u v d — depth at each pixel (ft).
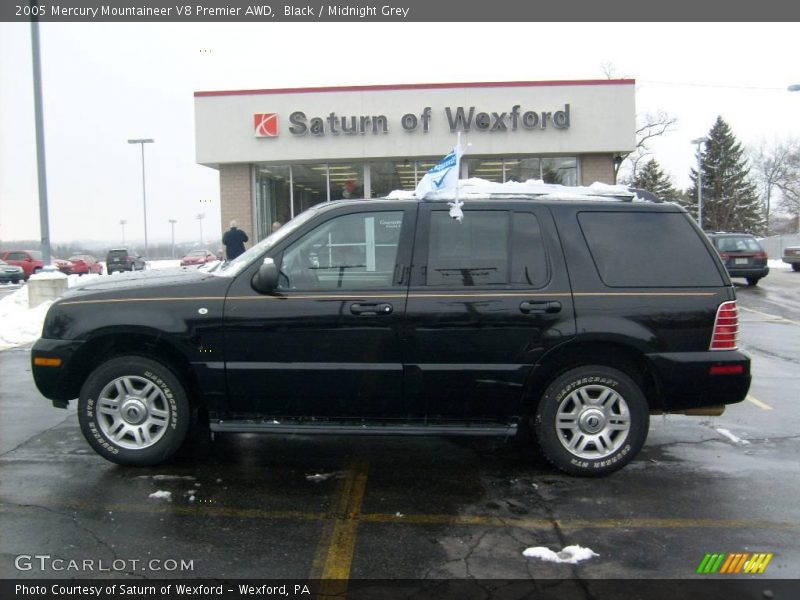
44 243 45.91
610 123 55.67
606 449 15.46
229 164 58.03
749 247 67.51
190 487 14.83
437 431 15.31
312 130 56.34
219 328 15.08
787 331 39.34
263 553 11.81
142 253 272.72
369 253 15.44
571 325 15.02
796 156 209.46
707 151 196.13
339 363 15.11
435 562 11.55
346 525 12.97
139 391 15.69
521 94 55.67
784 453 17.40
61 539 12.23
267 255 15.43
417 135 56.18
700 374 15.14
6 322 40.09
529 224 15.56
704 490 14.83
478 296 15.06
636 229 15.69
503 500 14.26
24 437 18.31
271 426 15.38
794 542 12.32
